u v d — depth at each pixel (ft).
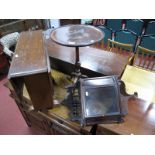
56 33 4.27
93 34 4.20
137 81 4.85
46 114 4.42
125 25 10.55
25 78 3.39
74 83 4.48
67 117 4.05
